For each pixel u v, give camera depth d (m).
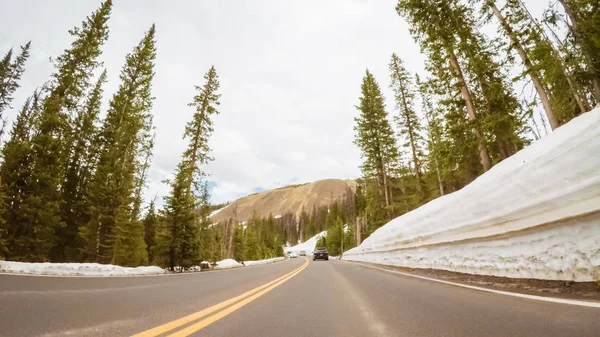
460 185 25.75
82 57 21.03
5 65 30.97
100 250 18.44
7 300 3.74
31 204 15.52
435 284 6.79
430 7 15.84
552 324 2.73
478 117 15.39
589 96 10.68
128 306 3.89
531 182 6.39
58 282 6.41
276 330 2.81
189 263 17.09
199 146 25.91
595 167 5.07
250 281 8.27
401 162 30.83
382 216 32.12
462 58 15.97
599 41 9.09
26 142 16.36
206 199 27.91
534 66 11.57
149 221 26.77
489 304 3.99
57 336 2.32
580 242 4.89
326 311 3.81
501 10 12.71
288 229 165.88
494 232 7.09
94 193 18.83
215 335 2.58
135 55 26.83
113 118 23.83
